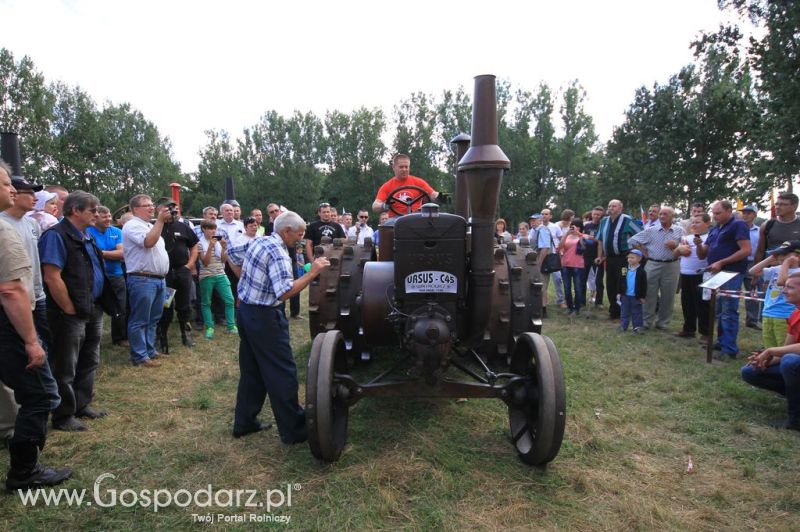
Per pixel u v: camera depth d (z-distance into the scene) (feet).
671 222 21.97
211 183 196.13
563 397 8.86
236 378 15.26
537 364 9.22
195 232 20.30
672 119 74.38
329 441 9.02
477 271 9.64
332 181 175.83
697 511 8.26
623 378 15.31
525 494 8.68
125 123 173.88
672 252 21.70
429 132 157.99
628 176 92.79
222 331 21.86
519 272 13.10
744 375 13.15
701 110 72.69
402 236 9.30
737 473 9.58
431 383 9.57
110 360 17.08
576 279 26.07
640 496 8.68
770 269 15.99
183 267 18.92
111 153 133.18
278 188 182.09
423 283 9.33
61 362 11.14
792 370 11.27
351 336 13.64
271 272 10.09
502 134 153.99
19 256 8.32
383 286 12.25
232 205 23.80
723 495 8.66
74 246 11.05
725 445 10.80
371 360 15.48
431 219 9.23
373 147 165.58
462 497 8.57
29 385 8.70
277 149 189.16
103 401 13.25
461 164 9.32
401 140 158.92
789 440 10.93
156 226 15.83
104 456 10.13
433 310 9.35
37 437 8.82
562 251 26.78
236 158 191.93
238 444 10.65
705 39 50.49
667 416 12.39
